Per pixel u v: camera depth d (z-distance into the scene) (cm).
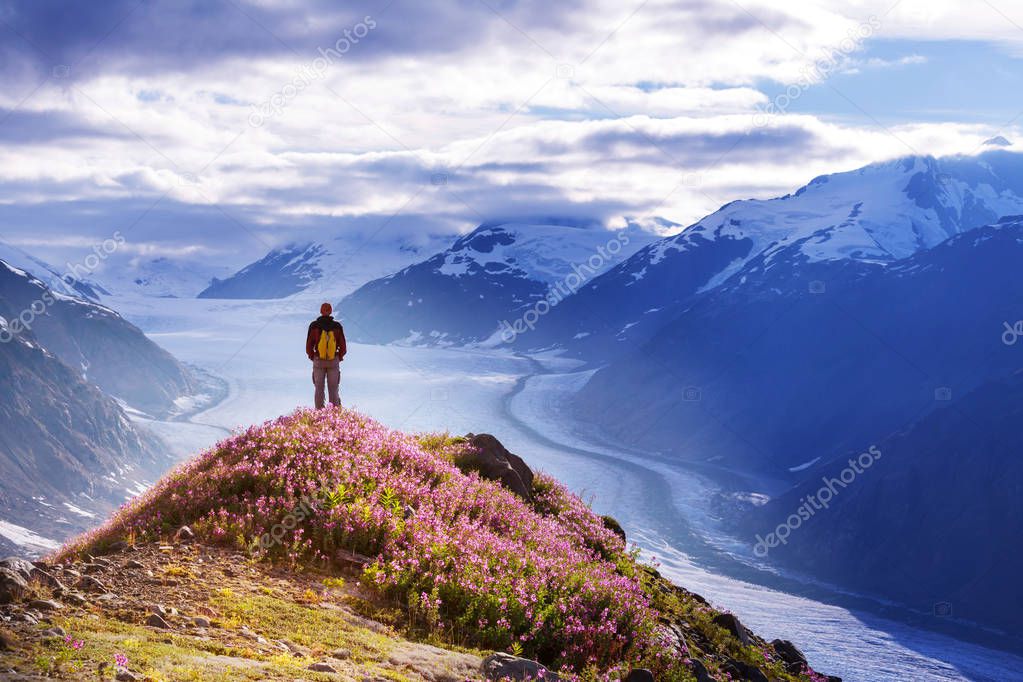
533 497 2377
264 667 862
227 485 1577
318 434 1827
